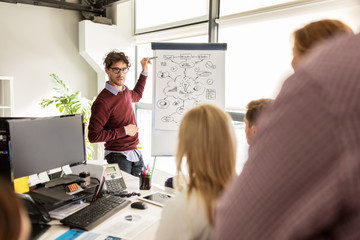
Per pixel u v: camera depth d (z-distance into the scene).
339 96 0.26
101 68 4.27
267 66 2.65
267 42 2.63
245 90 2.87
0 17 3.69
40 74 4.07
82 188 1.53
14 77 3.86
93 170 1.70
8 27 3.76
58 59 4.20
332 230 0.27
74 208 1.48
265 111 0.36
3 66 3.76
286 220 0.29
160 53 2.68
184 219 0.87
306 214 0.27
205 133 0.90
